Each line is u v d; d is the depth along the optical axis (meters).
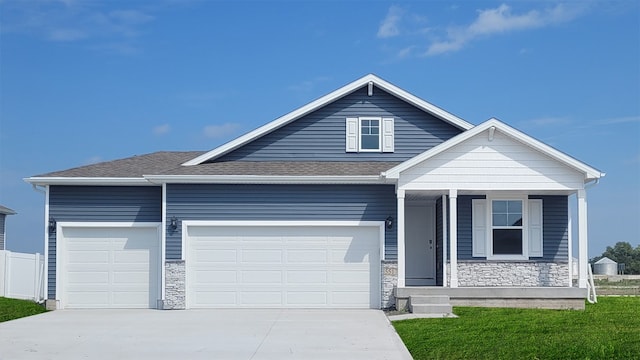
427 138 23.95
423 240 24.48
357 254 22.33
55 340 15.72
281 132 24.00
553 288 20.72
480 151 20.98
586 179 20.98
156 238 22.94
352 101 24.09
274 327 17.66
